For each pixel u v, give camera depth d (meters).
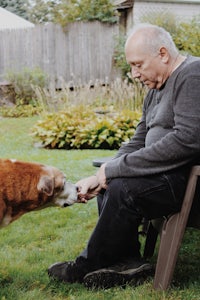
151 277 3.06
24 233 4.20
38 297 2.86
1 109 14.27
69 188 3.25
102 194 3.25
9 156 7.95
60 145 9.20
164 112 2.88
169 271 2.82
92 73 16.36
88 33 16.16
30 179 3.11
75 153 8.38
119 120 9.47
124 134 9.29
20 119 12.91
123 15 17.92
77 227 4.39
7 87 14.98
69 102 11.67
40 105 13.42
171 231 2.83
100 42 16.33
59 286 3.02
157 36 2.87
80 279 3.06
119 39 15.91
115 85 11.79
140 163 2.78
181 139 2.69
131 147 3.45
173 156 2.72
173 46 2.91
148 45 2.86
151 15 15.30
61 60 16.02
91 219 4.63
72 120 9.68
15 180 3.08
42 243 3.95
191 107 2.69
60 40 15.92
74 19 16.39
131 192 2.79
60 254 3.66
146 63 2.88
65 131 9.29
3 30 15.48
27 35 15.62
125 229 2.88
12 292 2.92
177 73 2.82
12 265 3.38
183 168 2.80
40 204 3.20
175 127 2.73
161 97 2.94
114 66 16.36
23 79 14.88
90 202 5.21
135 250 3.09
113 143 9.23
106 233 2.89
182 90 2.74
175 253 2.80
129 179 2.81
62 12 16.50
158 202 2.79
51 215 4.75
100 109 11.12
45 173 3.16
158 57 2.86
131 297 2.81
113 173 2.86
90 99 11.96
